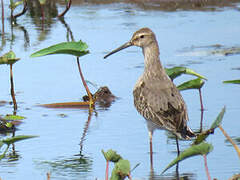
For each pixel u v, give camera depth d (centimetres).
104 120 1290
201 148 829
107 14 2180
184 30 1952
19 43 1811
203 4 2289
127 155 1091
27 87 1495
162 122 1091
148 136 1192
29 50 1730
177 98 1112
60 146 1141
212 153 1084
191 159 1070
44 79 1545
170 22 2047
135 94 1184
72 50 1316
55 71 1600
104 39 1839
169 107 1096
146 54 1210
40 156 1092
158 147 1136
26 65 1641
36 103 1399
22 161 1066
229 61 1641
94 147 1133
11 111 1348
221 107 1335
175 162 830
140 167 1036
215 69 1577
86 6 2309
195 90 1465
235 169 1011
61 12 2220
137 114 1329
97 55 1709
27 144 1157
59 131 1224
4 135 1200
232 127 1212
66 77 1560
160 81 1163
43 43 1797
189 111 1319
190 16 2131
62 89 1483
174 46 1784
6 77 1556
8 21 2131
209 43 1808
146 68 1199
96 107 1389
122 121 1282
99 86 1467
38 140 1173
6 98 1427
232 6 2256
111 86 1486
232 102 1362
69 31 1942
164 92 1125
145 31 1219
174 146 1141
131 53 1755
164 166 1038
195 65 1605
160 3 2308
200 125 1235
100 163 1055
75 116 1325
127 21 2062
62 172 1009
